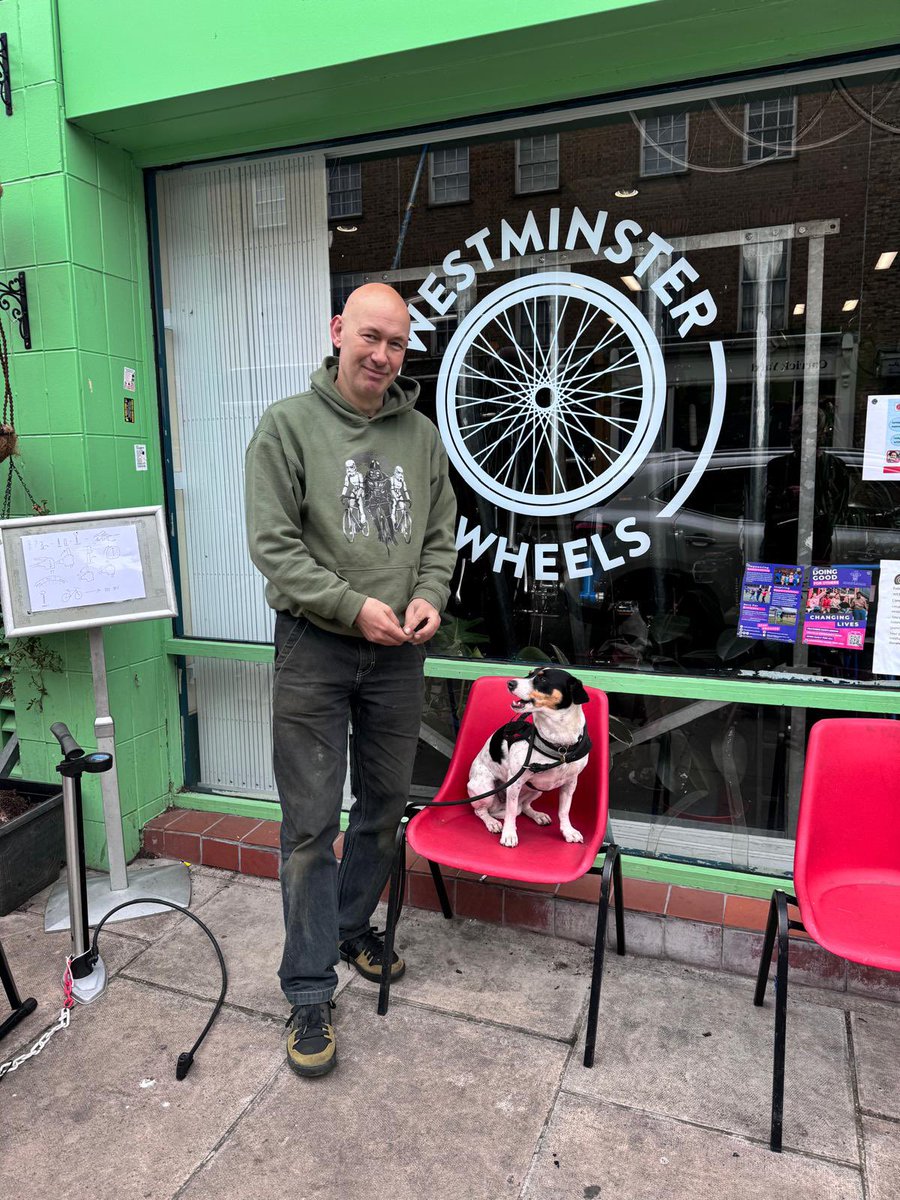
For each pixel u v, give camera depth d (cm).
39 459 292
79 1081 202
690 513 264
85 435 286
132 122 276
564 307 269
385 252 287
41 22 268
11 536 259
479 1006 228
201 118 273
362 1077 202
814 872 207
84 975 230
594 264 264
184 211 312
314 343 302
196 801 330
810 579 252
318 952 204
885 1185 171
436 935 262
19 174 279
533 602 285
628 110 251
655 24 216
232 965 248
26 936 266
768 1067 205
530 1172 174
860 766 211
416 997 232
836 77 230
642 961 250
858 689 244
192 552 329
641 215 256
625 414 267
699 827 276
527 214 268
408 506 209
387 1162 177
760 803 271
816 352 246
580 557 278
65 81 272
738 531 259
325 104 264
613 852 217
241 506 319
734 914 247
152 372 317
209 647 318
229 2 246
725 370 255
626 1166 176
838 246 239
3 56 273
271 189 298
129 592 273
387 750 220
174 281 318
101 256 291
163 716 329
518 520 283
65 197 275
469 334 281
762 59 227
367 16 233
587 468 274
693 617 267
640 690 265
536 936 262
